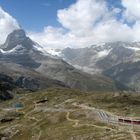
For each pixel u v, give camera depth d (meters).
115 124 135.62
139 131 116.25
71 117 181.25
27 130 186.88
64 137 137.00
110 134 118.19
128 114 173.00
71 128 149.88
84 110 195.12
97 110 190.75
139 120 132.38
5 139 182.25
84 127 143.62
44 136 157.38
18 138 178.88
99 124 141.88
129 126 127.25
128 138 106.75
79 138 126.44
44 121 193.50
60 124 171.00
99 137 118.00
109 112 184.62
